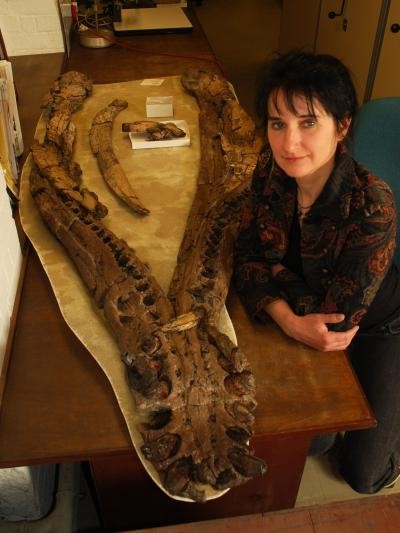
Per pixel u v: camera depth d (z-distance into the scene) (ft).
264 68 3.21
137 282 3.84
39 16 7.52
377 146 4.45
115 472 3.52
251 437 3.07
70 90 6.40
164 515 4.06
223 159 5.25
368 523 3.07
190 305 3.69
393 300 4.18
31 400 3.32
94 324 3.75
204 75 6.75
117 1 8.60
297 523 3.07
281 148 3.21
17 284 4.10
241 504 4.09
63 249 4.39
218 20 15.47
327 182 3.40
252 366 3.50
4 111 5.15
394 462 4.78
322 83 2.95
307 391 3.35
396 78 7.69
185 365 3.28
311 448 5.10
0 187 3.91
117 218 4.74
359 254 3.38
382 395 4.44
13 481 4.00
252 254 4.04
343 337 3.54
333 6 9.23
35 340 3.70
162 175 5.33
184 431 3.04
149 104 6.21
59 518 4.54
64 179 4.89
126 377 3.39
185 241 4.41
